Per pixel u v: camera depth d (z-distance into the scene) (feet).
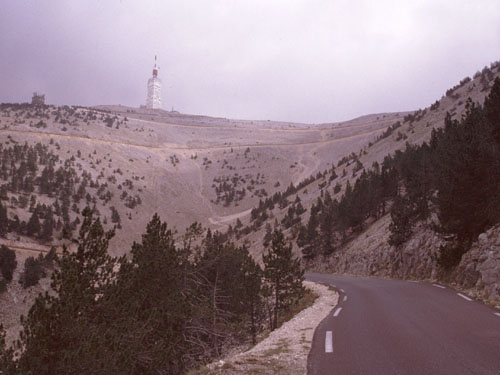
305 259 268.62
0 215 474.49
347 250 208.33
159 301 65.21
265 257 90.74
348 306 51.21
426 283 75.10
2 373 38.81
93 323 46.96
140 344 52.24
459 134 78.33
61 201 636.48
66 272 45.50
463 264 67.00
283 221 391.04
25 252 434.30
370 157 500.33
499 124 75.20
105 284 49.88
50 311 41.91
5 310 295.69
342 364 23.17
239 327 91.09
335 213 258.78
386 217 203.82
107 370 41.57
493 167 66.28
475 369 20.29
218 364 27.09
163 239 71.36
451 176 73.41
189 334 78.18
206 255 91.09
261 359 26.99
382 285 80.89
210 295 93.15
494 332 28.81
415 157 225.56
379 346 26.91
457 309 40.88
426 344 26.40
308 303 73.05
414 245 107.34
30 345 40.24
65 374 38.70
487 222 69.31
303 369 23.16
